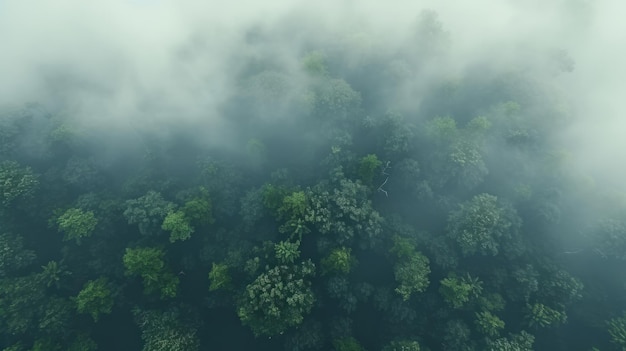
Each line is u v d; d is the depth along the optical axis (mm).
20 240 42375
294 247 40125
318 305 41500
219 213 47562
